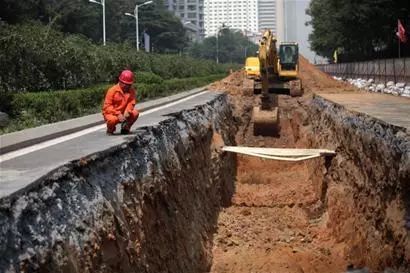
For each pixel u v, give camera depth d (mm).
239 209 19484
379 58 70750
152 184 10445
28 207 5809
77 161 7625
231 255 14898
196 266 12578
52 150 9430
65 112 21984
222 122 25328
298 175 24812
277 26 140250
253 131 30781
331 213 17125
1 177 6707
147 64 45250
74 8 64812
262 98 29672
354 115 17391
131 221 8570
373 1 58656
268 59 28781
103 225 7301
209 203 17094
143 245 8898
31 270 5266
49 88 25109
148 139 11648
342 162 17750
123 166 9266
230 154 24125
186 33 121312
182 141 14984
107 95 11422
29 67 23531
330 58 114250
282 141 30516
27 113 19531
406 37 57594
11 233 5285
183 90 42500
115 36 87000
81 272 6207
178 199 12609
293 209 19688
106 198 7863
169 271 10266
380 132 13531
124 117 11172
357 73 72188
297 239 16453
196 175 15961
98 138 10789
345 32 67125
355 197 15125
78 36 38062
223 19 163000
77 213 6758
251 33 154875
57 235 6012
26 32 24906
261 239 16312
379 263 11602
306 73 43500
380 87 48719
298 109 31938
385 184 12266
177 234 11648
